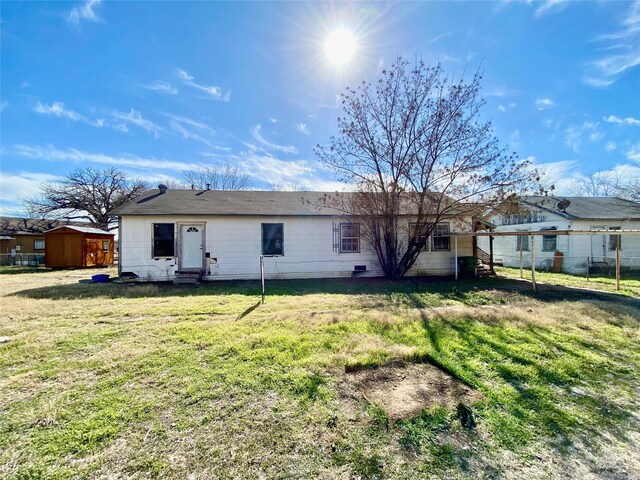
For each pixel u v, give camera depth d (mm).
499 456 1994
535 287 9070
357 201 11078
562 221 14930
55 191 27750
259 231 11438
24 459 1946
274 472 1844
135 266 10578
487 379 3072
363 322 5059
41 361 3465
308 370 3236
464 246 12789
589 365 3410
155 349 3820
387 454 2006
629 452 2043
